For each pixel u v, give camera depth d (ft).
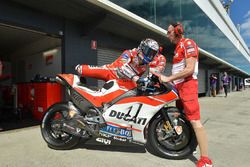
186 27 36.68
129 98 9.10
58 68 21.03
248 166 8.40
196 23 42.39
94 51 20.67
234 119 18.31
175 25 8.83
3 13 14.10
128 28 21.91
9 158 9.00
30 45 26.25
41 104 16.49
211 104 30.60
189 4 38.50
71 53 18.60
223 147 10.71
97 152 9.82
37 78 17.46
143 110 8.95
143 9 23.58
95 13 18.10
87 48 19.99
